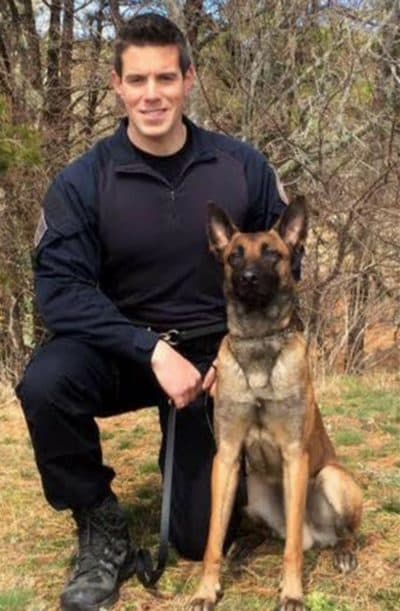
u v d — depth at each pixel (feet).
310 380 12.01
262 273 11.50
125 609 11.31
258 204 13.07
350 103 31.50
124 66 11.96
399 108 30.99
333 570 12.30
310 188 31.30
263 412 11.74
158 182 12.25
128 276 12.53
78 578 11.44
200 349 12.85
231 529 13.01
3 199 32.83
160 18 12.01
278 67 32.48
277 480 12.62
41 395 11.32
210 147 12.71
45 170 33.47
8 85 36.17
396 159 30.19
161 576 12.12
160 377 11.57
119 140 12.50
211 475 12.36
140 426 20.59
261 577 12.17
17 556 13.03
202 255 12.49
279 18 31.76
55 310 11.89
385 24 30.27
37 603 11.38
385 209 29.68
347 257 31.76
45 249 12.03
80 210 12.12
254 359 11.66
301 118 31.86
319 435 12.73
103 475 12.03
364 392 24.72
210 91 32.91
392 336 35.14
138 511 14.74
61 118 36.40
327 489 12.42
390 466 16.93
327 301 31.71
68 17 37.81
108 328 11.70
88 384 11.69
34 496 15.61
